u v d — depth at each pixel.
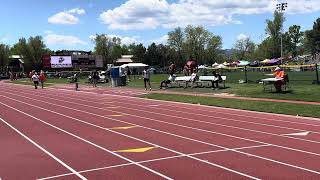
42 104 31.58
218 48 131.00
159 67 132.50
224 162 11.48
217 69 64.88
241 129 17.52
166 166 11.13
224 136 15.79
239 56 146.62
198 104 28.88
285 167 10.82
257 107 24.94
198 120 20.70
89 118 22.14
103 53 141.38
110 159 12.11
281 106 24.38
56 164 11.66
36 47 141.75
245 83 41.25
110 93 41.66
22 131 17.98
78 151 13.38
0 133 17.55
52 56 111.69
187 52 129.75
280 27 127.12
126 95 38.41
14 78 106.81
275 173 10.23
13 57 145.75
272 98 28.75
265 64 100.12
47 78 95.00
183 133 16.67
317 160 11.58
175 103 30.27
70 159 12.23
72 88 53.47
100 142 14.91
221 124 19.16
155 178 9.98
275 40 127.44
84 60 114.56
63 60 112.19
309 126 18.09
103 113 24.42
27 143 15.03
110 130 17.75
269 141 14.59
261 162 11.42
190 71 55.50
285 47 145.75
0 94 45.12
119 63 143.25
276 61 94.69
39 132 17.59
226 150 13.12
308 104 24.55
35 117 23.17
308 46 141.88
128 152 13.04
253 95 31.03
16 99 37.41
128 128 18.27
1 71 142.00
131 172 10.59
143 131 17.36
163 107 27.50
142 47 138.00
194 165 11.19
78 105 29.91
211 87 39.69
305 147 13.44
